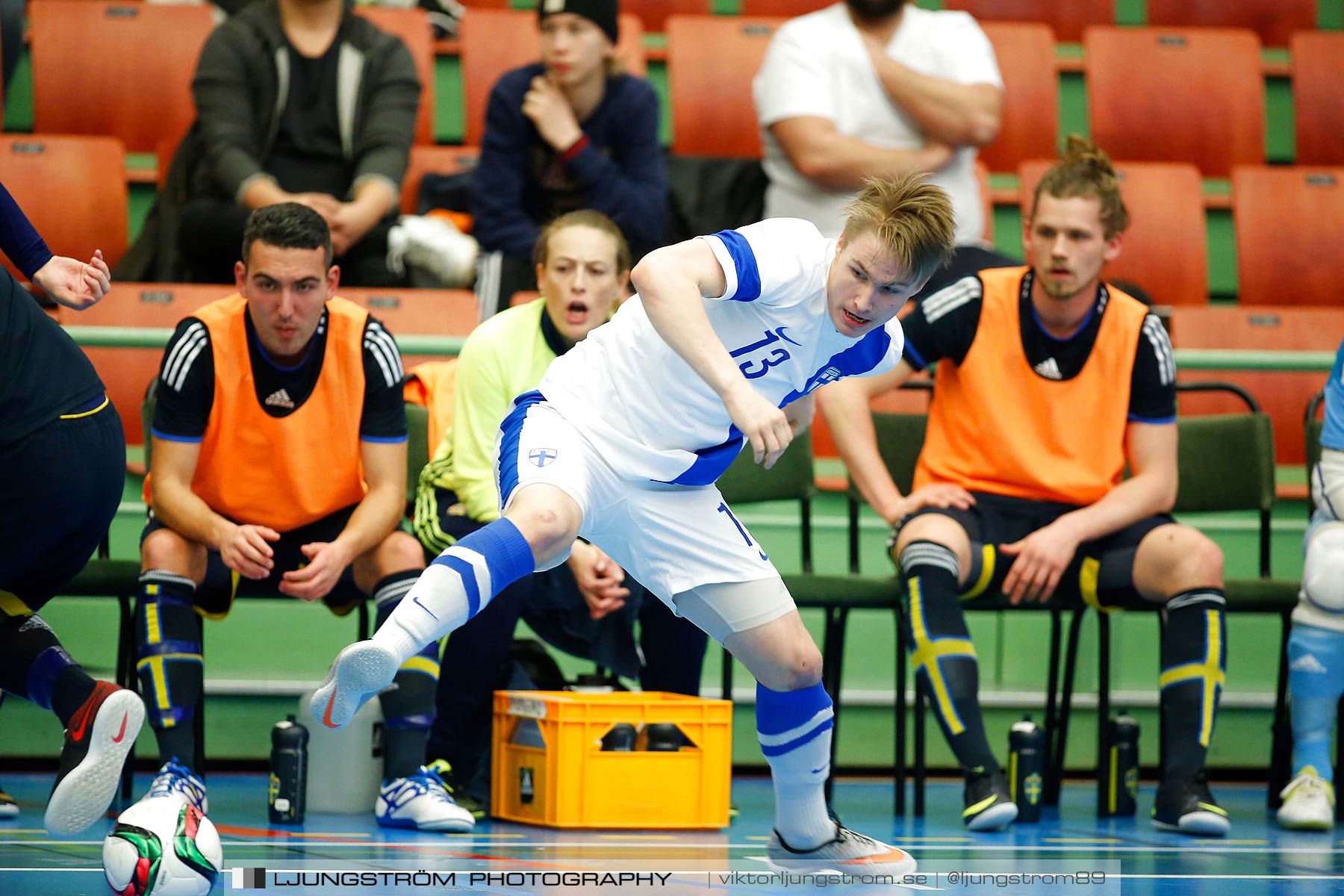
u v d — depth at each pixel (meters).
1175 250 20.59
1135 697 15.84
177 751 10.73
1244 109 22.84
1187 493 14.65
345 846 10.16
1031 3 24.59
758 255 8.50
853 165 18.45
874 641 16.11
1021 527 13.35
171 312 16.34
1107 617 13.55
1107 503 13.03
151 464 11.97
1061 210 12.91
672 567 9.12
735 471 13.91
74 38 20.62
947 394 13.82
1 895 7.97
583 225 12.27
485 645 12.19
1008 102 22.25
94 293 8.70
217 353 11.40
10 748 14.23
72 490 8.07
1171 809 12.23
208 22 21.05
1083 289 13.22
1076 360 13.41
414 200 19.78
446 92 21.78
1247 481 14.39
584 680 13.24
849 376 9.47
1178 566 12.67
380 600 11.70
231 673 15.02
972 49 19.25
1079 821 12.88
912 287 8.40
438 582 7.92
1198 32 23.03
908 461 14.60
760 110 19.20
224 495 11.70
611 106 17.86
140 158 20.17
